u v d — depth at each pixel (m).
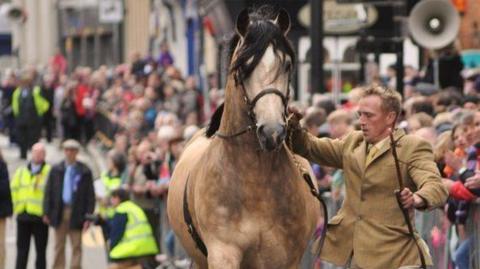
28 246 18.80
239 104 9.74
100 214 18.78
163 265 17.86
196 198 10.12
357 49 20.05
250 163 9.85
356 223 10.17
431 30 18.92
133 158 18.70
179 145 18.08
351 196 10.24
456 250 12.46
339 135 14.30
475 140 12.95
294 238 10.04
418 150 9.95
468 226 12.30
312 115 15.87
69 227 18.69
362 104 10.07
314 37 19.89
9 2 65.81
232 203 9.89
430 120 14.24
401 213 10.06
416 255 10.01
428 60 21.81
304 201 10.08
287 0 27.73
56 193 18.59
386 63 28.30
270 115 9.34
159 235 18.56
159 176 18.38
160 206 18.50
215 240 9.95
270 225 9.91
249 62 9.48
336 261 10.29
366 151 10.14
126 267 17.02
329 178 15.24
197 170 10.29
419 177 9.79
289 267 10.10
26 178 18.67
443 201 9.72
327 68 27.70
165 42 42.16
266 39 9.50
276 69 9.45
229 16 28.70
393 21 23.50
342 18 23.41
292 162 10.11
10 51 65.25
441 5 18.84
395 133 10.08
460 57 20.47
